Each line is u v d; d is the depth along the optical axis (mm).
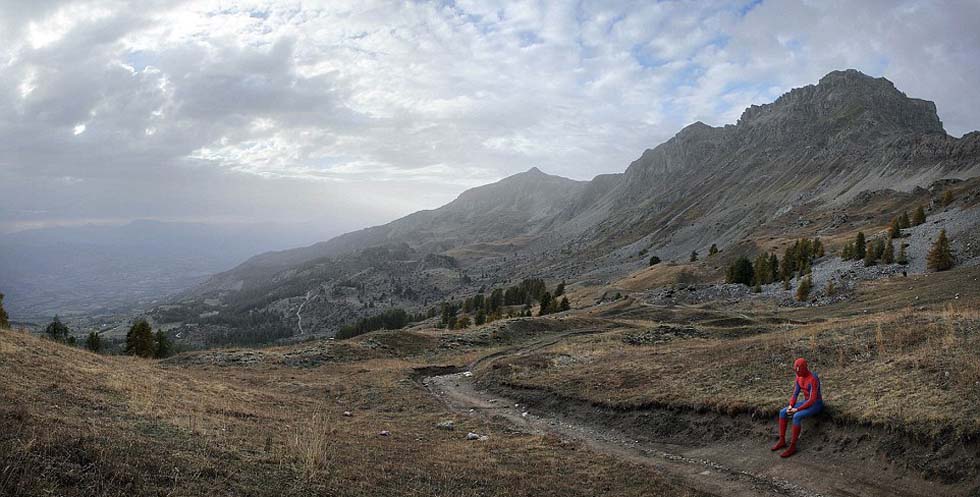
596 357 37969
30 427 11391
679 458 18734
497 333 67000
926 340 22953
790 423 18531
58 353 24047
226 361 46844
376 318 196250
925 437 14758
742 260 123375
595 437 22312
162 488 10055
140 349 67500
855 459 15625
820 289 93500
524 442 20375
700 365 27953
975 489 12773
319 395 32844
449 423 24406
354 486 12586
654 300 115500
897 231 113812
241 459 13000
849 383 19938
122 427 13742
